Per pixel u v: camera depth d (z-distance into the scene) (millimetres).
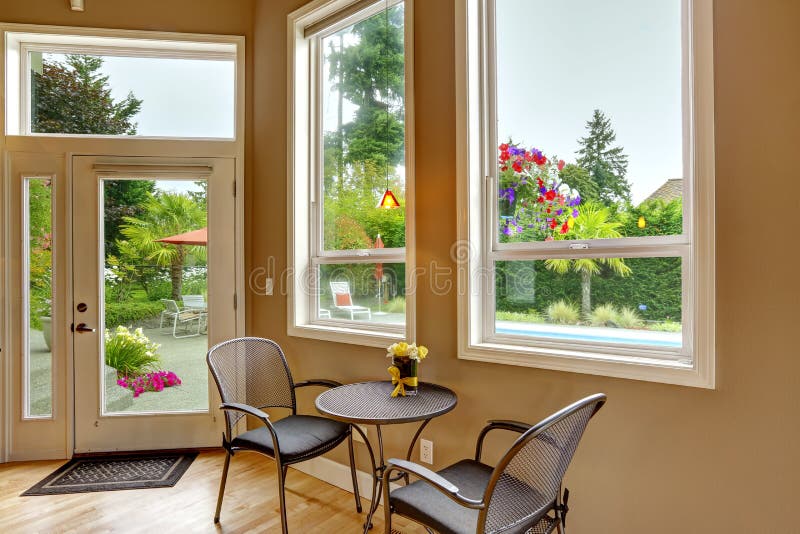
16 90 2799
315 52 2785
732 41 1395
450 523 1294
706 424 1436
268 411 2865
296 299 2711
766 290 1344
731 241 1396
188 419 2904
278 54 2820
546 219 1914
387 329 2404
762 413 1351
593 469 1646
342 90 2660
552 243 1894
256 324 2971
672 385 1490
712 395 1424
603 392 1623
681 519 1481
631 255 1682
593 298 1780
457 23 2008
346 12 2512
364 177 2537
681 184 1604
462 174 1988
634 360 1578
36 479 2479
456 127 2010
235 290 2959
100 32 2799
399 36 2381
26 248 2777
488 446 1906
